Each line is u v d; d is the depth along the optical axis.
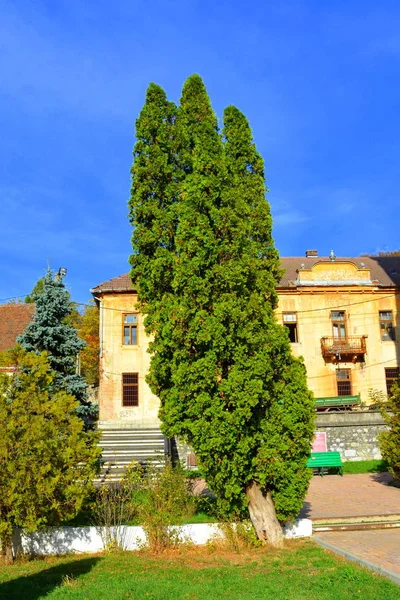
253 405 10.05
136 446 22.45
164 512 11.20
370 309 31.69
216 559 9.89
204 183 10.88
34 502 9.79
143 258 12.00
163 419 10.92
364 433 23.50
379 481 18.92
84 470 10.89
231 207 11.05
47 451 10.04
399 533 11.51
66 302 18.84
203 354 10.56
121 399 28.92
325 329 31.30
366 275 32.16
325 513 13.54
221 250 10.70
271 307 11.40
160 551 10.56
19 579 8.76
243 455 10.34
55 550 10.88
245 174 12.68
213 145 11.38
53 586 8.32
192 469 21.78
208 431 10.20
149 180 12.24
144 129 12.45
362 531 11.92
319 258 36.47
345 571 8.31
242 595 7.42
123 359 29.36
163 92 12.78
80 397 17.78
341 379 30.94
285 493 10.80
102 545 10.94
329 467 21.56
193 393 10.41
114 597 7.46
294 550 10.27
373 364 31.03
